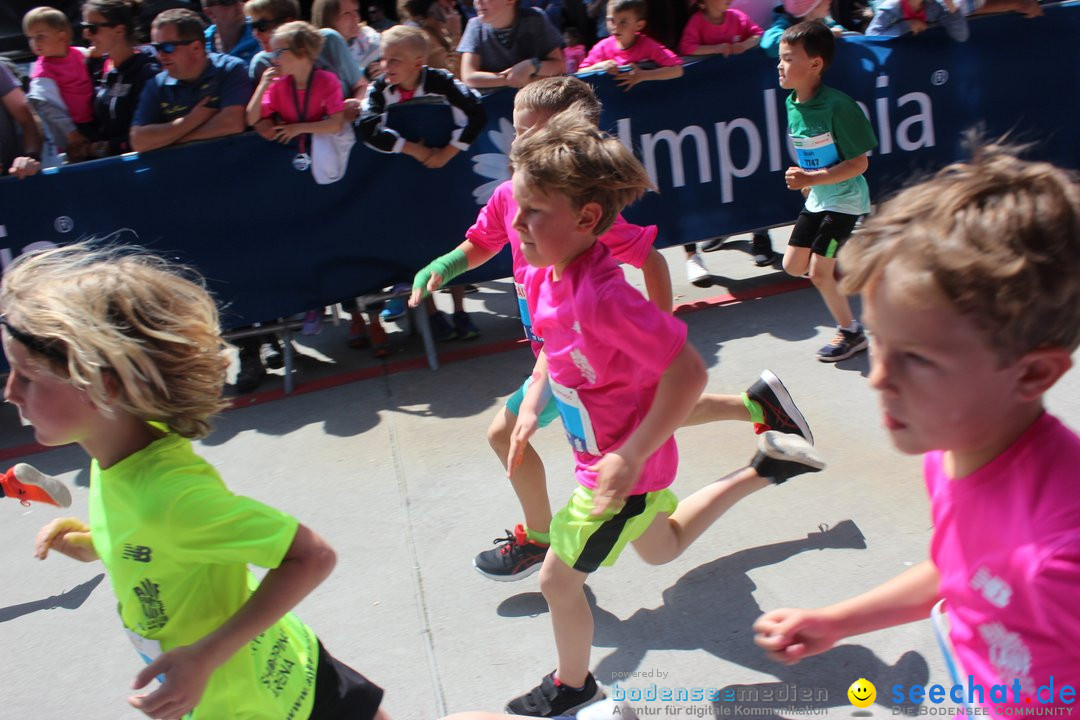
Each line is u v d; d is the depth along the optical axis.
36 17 4.79
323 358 5.19
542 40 4.95
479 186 4.94
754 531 3.20
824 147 4.12
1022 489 1.14
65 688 2.89
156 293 1.58
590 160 1.98
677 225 5.20
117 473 1.60
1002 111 5.46
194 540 1.54
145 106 4.54
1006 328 1.04
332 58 5.23
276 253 4.77
